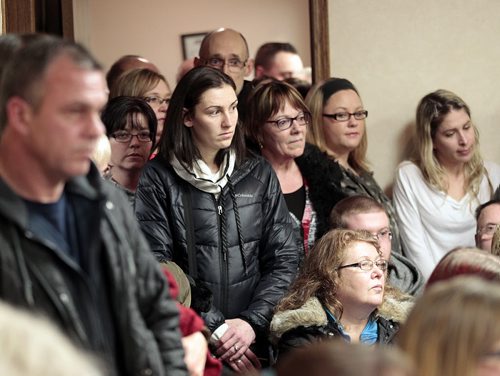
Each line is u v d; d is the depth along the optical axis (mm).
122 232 3439
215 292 6051
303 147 6957
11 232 3184
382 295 5445
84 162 3238
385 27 8648
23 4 7609
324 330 5320
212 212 6082
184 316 4215
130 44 12195
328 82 7953
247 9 12117
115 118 6812
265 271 6293
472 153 8078
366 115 7930
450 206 8078
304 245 6879
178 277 5535
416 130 8242
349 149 7871
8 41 3256
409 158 8562
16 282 3152
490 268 4332
